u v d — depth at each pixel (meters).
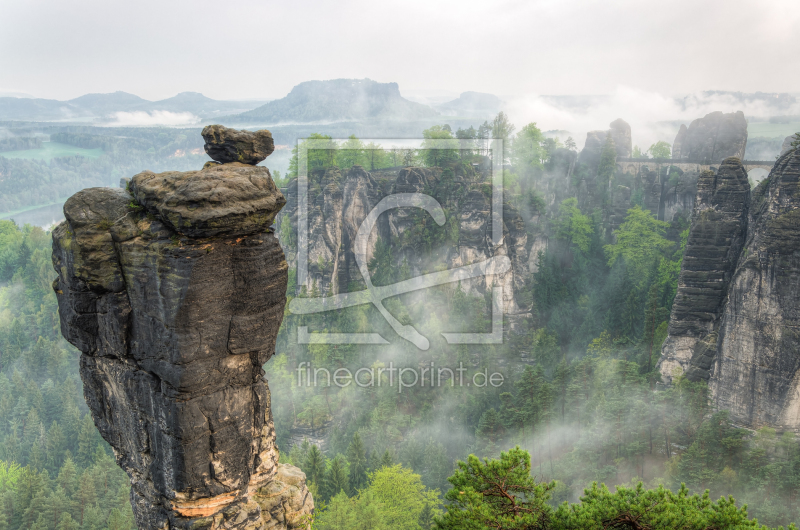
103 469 84.12
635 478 68.69
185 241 18.78
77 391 120.19
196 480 20.80
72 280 20.45
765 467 64.50
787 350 76.44
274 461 23.17
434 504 63.94
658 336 101.12
